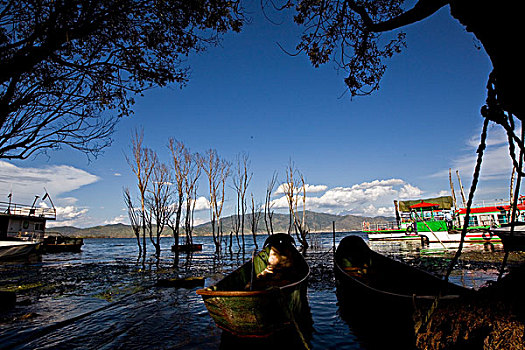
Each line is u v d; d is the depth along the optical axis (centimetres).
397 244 3478
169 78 706
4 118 622
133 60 673
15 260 2764
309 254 3078
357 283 859
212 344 722
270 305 666
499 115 348
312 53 768
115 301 1159
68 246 4156
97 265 2447
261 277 1190
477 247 2795
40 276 1850
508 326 311
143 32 673
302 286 896
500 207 2873
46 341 751
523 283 331
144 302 1139
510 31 260
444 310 402
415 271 931
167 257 3291
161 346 711
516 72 267
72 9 544
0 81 524
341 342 713
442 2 325
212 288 739
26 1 536
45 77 703
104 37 650
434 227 3012
